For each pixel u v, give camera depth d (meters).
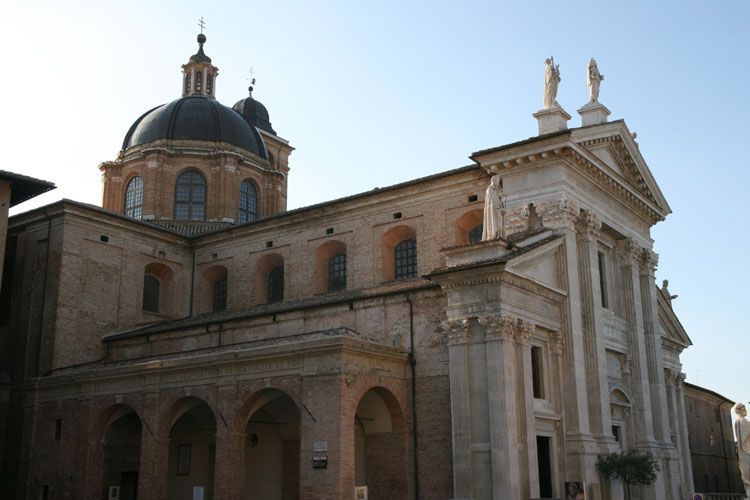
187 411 35.75
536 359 30.70
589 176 34.53
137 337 40.25
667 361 43.12
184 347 38.34
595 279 33.53
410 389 31.33
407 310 32.31
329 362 28.41
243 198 52.88
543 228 32.34
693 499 29.42
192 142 51.47
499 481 27.16
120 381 34.53
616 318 36.53
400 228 38.22
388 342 32.44
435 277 29.92
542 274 31.19
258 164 53.84
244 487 32.56
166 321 44.50
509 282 29.03
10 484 38.75
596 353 32.44
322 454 27.69
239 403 30.38
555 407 30.86
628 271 37.94
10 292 43.34
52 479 36.06
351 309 33.91
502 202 31.09
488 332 28.55
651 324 38.88
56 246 41.44
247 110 66.62
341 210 40.16
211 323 37.50
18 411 39.91
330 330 31.72
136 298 44.09
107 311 42.53
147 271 45.47
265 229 43.34
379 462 31.28
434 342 31.28
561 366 31.45
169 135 51.50
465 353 29.00
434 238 36.69
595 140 35.41
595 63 37.78
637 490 34.03
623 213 38.16
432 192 37.25
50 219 42.06
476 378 28.80
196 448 36.97
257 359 30.03
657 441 36.88
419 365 31.44
